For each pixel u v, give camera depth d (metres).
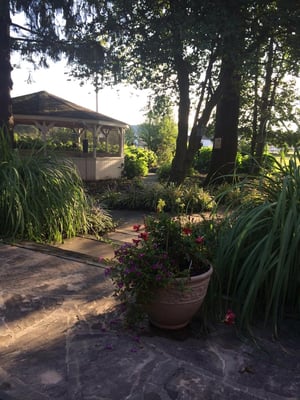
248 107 12.77
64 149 13.19
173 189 7.98
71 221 4.97
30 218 4.46
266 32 7.24
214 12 6.31
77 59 7.38
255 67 7.26
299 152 2.90
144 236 2.35
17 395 1.68
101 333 2.27
